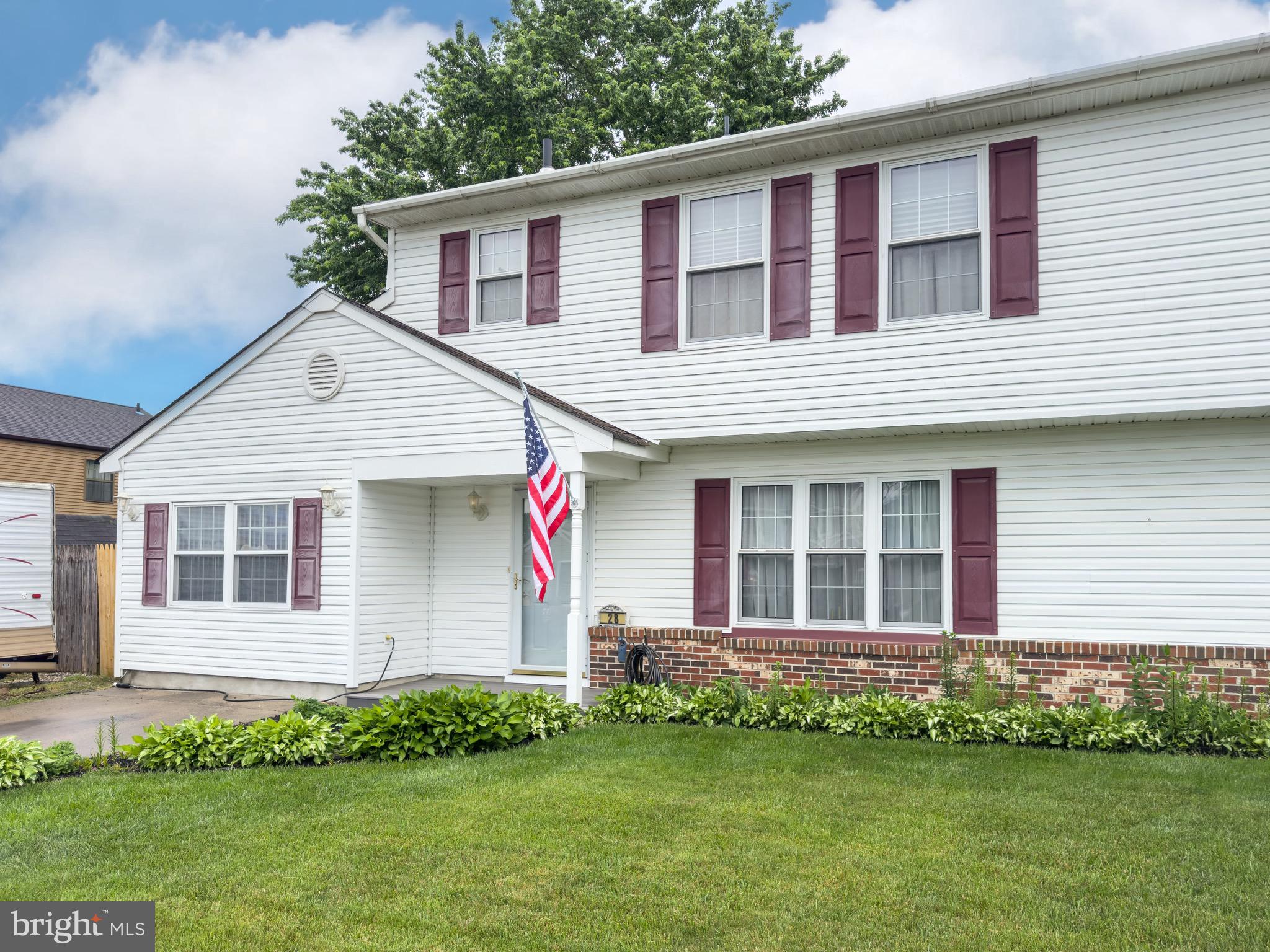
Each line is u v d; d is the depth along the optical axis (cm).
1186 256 865
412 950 427
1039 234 916
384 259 2225
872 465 1027
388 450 1110
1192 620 898
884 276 973
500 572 1199
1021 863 523
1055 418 901
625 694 968
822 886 495
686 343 1066
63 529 2580
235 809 643
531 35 2280
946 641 920
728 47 2209
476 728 814
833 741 834
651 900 479
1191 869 510
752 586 1072
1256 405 834
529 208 1176
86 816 629
